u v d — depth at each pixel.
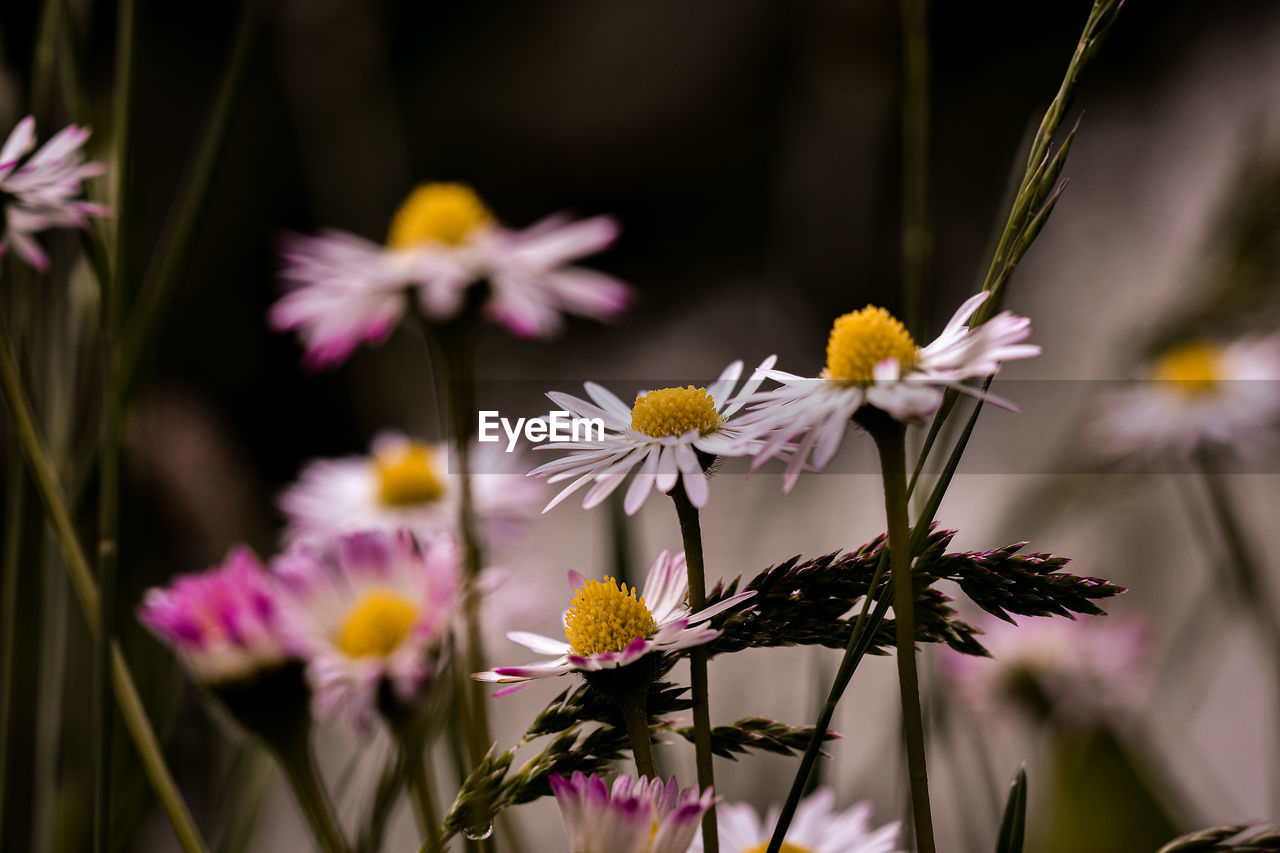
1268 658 0.60
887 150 1.52
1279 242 0.53
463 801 0.36
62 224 0.40
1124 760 0.57
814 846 0.40
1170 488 0.94
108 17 0.91
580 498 1.17
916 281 0.44
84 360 0.45
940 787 0.71
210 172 0.43
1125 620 0.65
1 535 0.62
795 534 1.11
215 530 0.54
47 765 0.45
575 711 0.36
